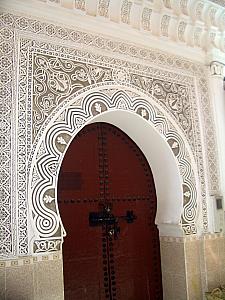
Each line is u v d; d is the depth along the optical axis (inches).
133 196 149.4
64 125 118.3
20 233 104.7
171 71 148.6
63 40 123.2
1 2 111.6
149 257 148.6
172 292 142.6
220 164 154.3
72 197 134.0
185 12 149.6
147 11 140.9
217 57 161.2
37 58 116.8
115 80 132.4
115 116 138.0
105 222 140.6
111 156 146.6
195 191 144.8
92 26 130.0
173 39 150.9
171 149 141.7
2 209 103.2
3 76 109.4
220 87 161.3
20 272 102.3
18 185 106.7
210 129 154.9
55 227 110.9
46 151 113.3
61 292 108.3
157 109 141.4
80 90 123.7
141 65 140.5
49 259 108.0
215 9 155.6
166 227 145.7
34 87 114.5
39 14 119.0
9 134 107.7
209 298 135.2
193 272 138.9
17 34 114.1
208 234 144.6
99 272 135.9
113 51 134.1
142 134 145.8
